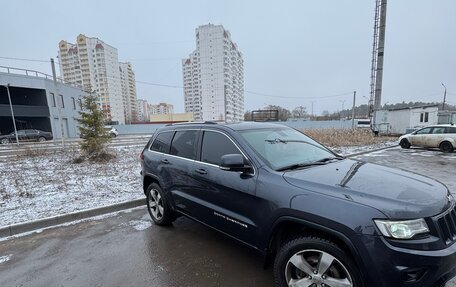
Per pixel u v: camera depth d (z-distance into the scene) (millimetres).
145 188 4605
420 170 8688
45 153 12883
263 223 2531
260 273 2938
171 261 3229
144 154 4613
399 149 15281
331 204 2090
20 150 14938
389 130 28047
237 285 2734
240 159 2730
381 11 28469
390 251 1847
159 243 3699
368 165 3045
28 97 35344
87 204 5258
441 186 2488
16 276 3025
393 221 1885
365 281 1945
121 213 5000
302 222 2213
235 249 3484
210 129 3463
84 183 7066
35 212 4855
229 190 2889
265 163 2762
